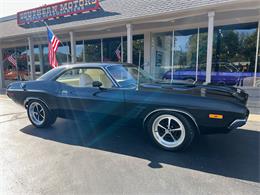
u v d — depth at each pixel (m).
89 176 2.63
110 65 3.98
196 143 3.62
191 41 9.64
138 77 4.13
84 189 2.37
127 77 3.94
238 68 8.84
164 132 3.37
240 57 8.74
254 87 8.48
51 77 4.45
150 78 4.39
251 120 4.83
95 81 3.74
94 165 2.92
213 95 3.16
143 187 2.38
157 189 2.34
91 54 12.91
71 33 10.15
